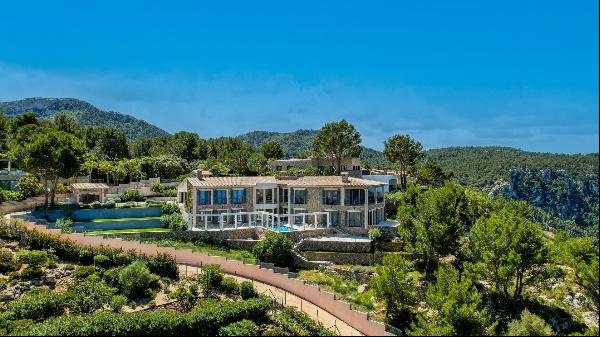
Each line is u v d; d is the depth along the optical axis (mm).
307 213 78062
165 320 44562
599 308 56125
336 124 123562
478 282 65562
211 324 45781
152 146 184625
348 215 77938
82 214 79312
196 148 177625
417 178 129000
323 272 64000
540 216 95250
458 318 46156
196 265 60781
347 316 46438
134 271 51625
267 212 79375
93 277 53375
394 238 75938
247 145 185375
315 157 137000
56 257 57312
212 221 78062
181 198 90312
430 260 68375
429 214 67562
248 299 50875
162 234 67875
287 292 54656
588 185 95750
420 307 57219
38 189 90938
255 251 65250
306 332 44844
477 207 87125
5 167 110625
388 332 42906
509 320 57969
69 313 47000
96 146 160250
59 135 81188
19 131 119562
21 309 45156
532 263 59375
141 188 113562
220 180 81312
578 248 58344
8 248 57875
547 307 61938
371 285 57500
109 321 43438
